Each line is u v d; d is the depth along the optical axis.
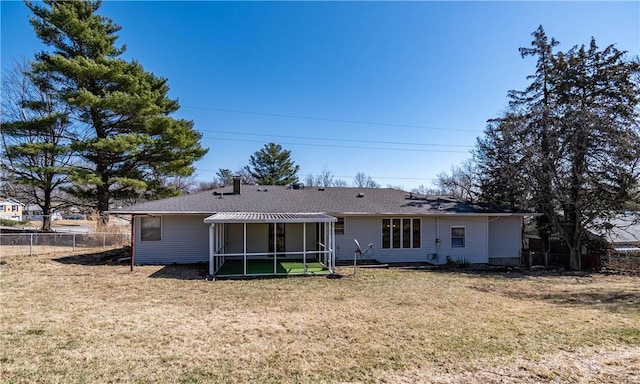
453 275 14.00
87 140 21.91
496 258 19.03
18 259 15.76
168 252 15.95
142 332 6.46
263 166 42.88
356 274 13.56
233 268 14.42
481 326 7.11
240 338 6.24
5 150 22.31
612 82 18.86
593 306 9.05
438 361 5.30
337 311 8.17
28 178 22.61
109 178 23.27
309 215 14.74
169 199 17.44
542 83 21.39
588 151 17.02
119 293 9.71
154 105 23.61
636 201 16.39
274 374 4.80
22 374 4.70
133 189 25.14
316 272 13.63
